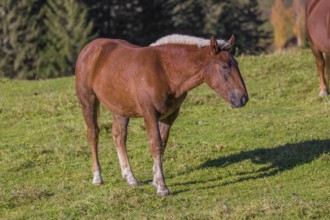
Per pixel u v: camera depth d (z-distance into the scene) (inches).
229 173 508.4
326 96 725.9
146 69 441.1
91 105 494.0
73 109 752.3
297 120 633.6
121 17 2112.5
